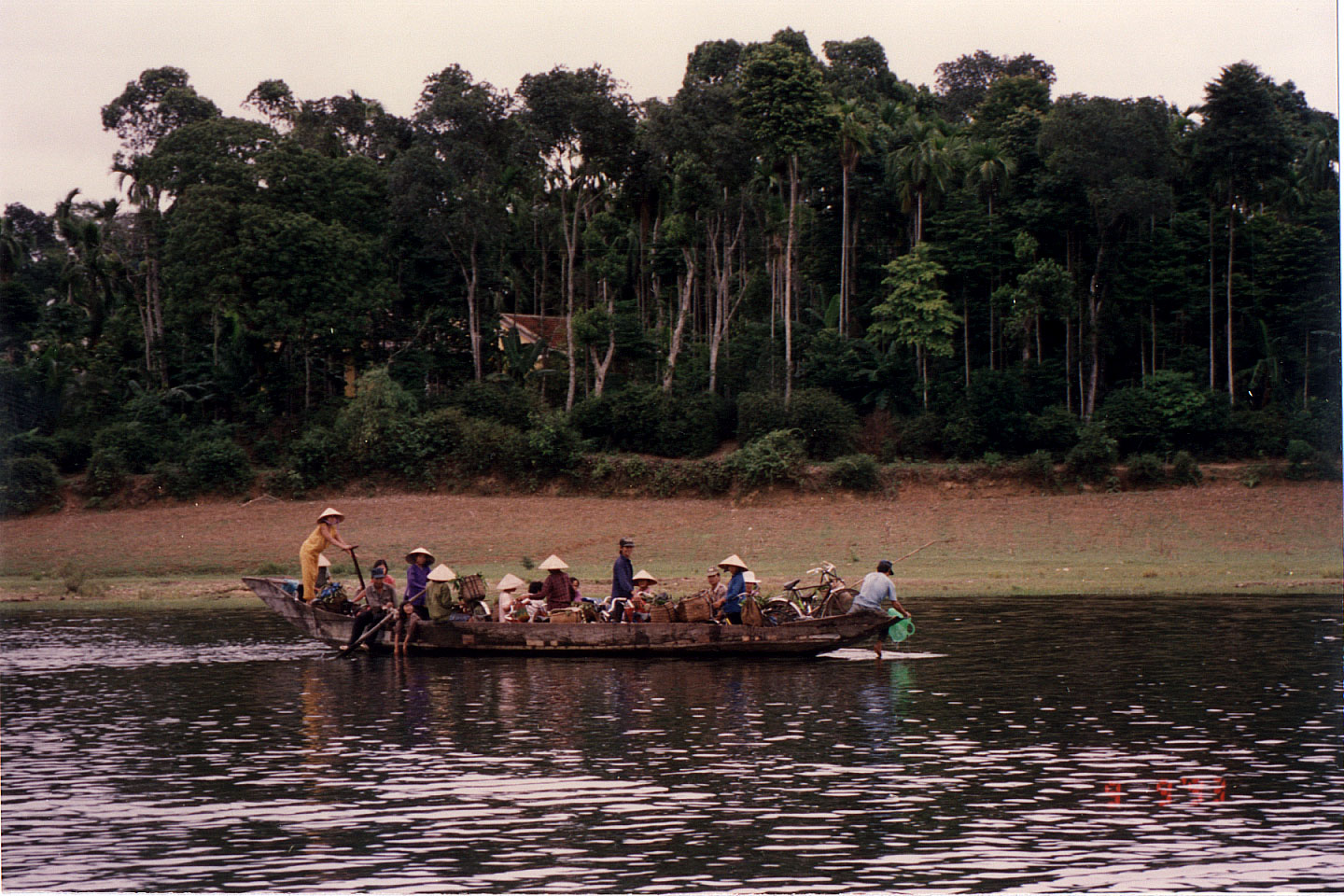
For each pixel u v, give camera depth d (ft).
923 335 217.97
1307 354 216.13
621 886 32.07
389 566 155.94
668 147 216.54
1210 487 191.31
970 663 69.62
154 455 197.88
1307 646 75.10
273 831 37.14
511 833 36.73
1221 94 221.87
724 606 74.02
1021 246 225.35
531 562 158.30
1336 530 165.37
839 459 194.29
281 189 214.69
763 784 41.93
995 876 32.55
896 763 44.62
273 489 194.39
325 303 211.41
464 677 66.80
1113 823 37.19
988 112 277.23
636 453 210.59
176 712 56.13
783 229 221.87
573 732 50.93
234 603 117.29
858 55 315.58
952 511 179.63
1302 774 42.70
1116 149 221.46
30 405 210.38
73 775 44.01
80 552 163.12
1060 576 133.80
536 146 214.48
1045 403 218.59
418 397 219.20
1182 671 65.31
